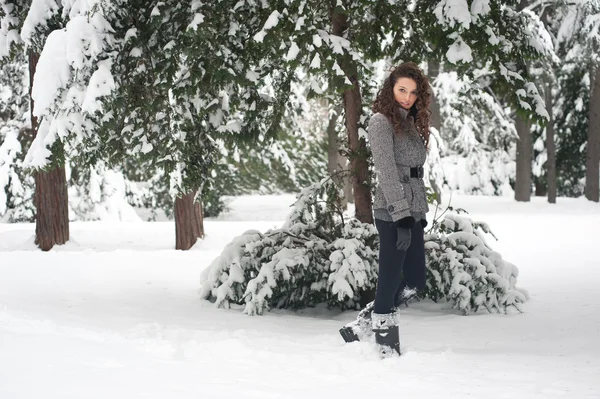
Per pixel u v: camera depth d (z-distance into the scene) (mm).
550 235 14992
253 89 7160
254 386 2986
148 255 10875
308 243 6871
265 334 4934
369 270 6539
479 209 23219
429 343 4969
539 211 22969
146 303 7148
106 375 2949
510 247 13102
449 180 29906
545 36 19984
